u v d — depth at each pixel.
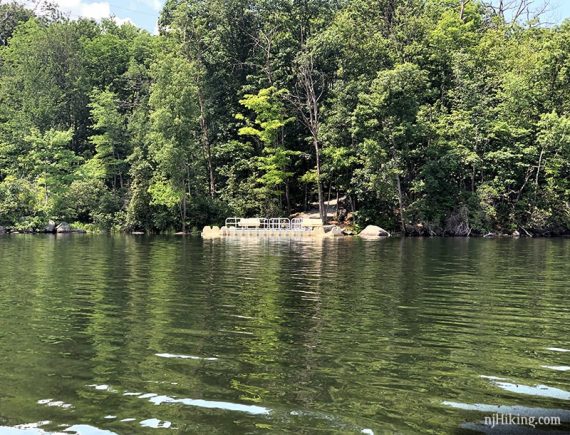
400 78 38.19
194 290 10.81
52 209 45.19
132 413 4.25
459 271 14.49
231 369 5.46
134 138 48.09
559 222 39.72
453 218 38.97
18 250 22.31
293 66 46.19
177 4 53.31
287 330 7.25
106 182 53.22
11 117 55.06
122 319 7.92
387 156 39.06
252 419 4.14
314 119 44.53
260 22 49.88
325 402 4.54
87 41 63.28
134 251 21.86
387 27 48.50
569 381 5.21
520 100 40.66
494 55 46.78
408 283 11.98
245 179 46.69
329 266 15.77
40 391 4.75
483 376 5.33
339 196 47.53
